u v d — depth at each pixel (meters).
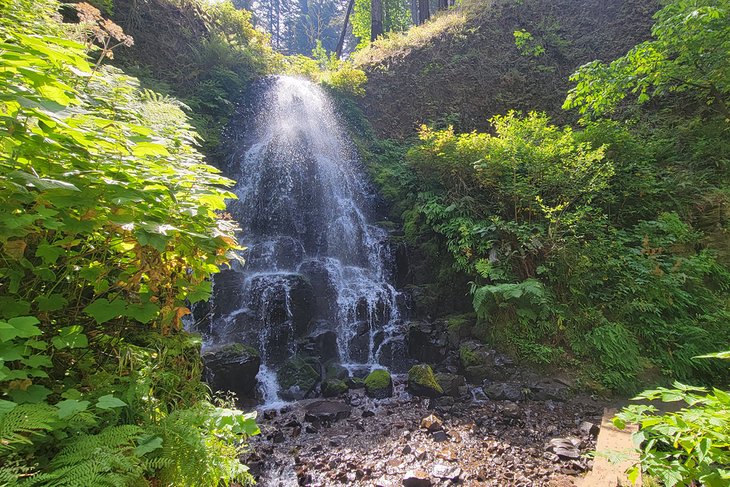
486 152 6.13
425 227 6.76
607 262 5.17
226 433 1.77
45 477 1.10
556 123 9.42
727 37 5.95
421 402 4.36
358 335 5.84
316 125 9.38
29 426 1.11
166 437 1.53
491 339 5.14
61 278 1.64
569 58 10.49
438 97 10.55
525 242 5.45
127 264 1.89
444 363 5.14
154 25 8.52
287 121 9.13
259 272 6.23
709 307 4.95
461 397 4.46
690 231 5.57
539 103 9.92
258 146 8.12
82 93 1.98
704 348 4.57
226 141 7.98
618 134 6.46
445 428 3.71
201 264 2.02
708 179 6.34
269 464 3.09
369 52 12.55
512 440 3.46
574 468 2.96
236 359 4.48
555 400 4.32
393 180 8.14
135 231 1.54
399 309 6.28
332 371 5.05
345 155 9.05
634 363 4.55
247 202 7.29
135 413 1.60
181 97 7.92
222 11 10.43
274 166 7.92
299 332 5.63
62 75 1.92
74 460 1.20
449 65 11.02
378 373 4.75
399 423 3.82
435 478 2.86
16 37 1.46
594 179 5.45
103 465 1.18
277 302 5.53
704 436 1.36
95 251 1.78
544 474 2.89
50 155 1.46
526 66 10.66
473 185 6.46
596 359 4.74
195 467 1.49
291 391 4.65
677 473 1.38
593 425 3.63
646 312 5.00
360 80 10.38
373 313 6.05
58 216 1.48
